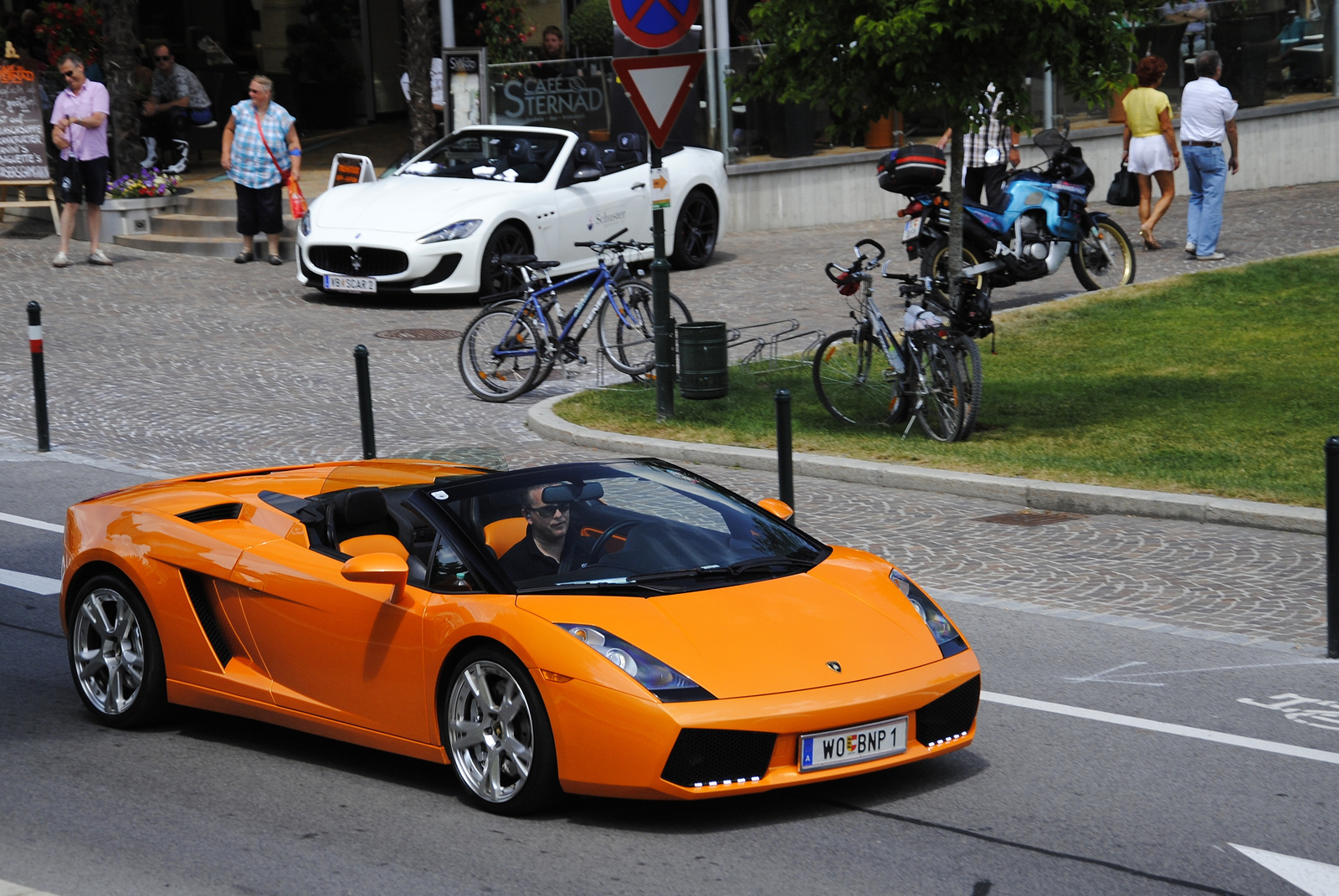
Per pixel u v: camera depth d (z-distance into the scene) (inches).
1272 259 900.0
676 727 245.8
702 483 328.5
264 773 295.6
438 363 782.5
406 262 884.6
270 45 1446.9
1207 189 933.8
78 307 908.6
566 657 254.7
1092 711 328.2
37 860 250.2
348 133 1449.3
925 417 614.2
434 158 986.7
